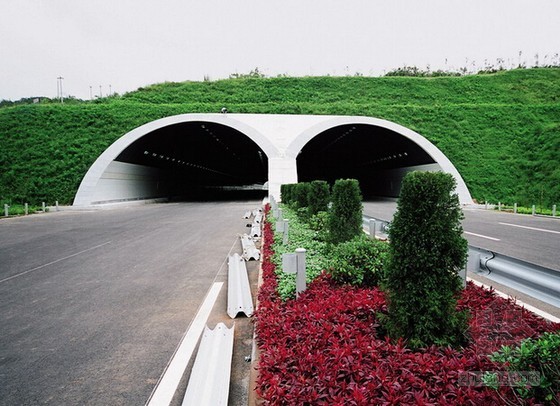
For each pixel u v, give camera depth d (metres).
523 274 3.42
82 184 26.89
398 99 53.53
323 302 4.43
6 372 3.86
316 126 31.34
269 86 59.34
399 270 3.51
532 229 14.94
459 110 36.41
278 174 30.56
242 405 3.20
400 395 2.56
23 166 28.06
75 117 32.56
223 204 31.67
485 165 30.20
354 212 7.30
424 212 3.48
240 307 5.37
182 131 33.78
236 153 52.00
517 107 36.44
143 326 5.06
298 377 2.86
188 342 4.54
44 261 9.38
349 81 60.44
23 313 5.64
